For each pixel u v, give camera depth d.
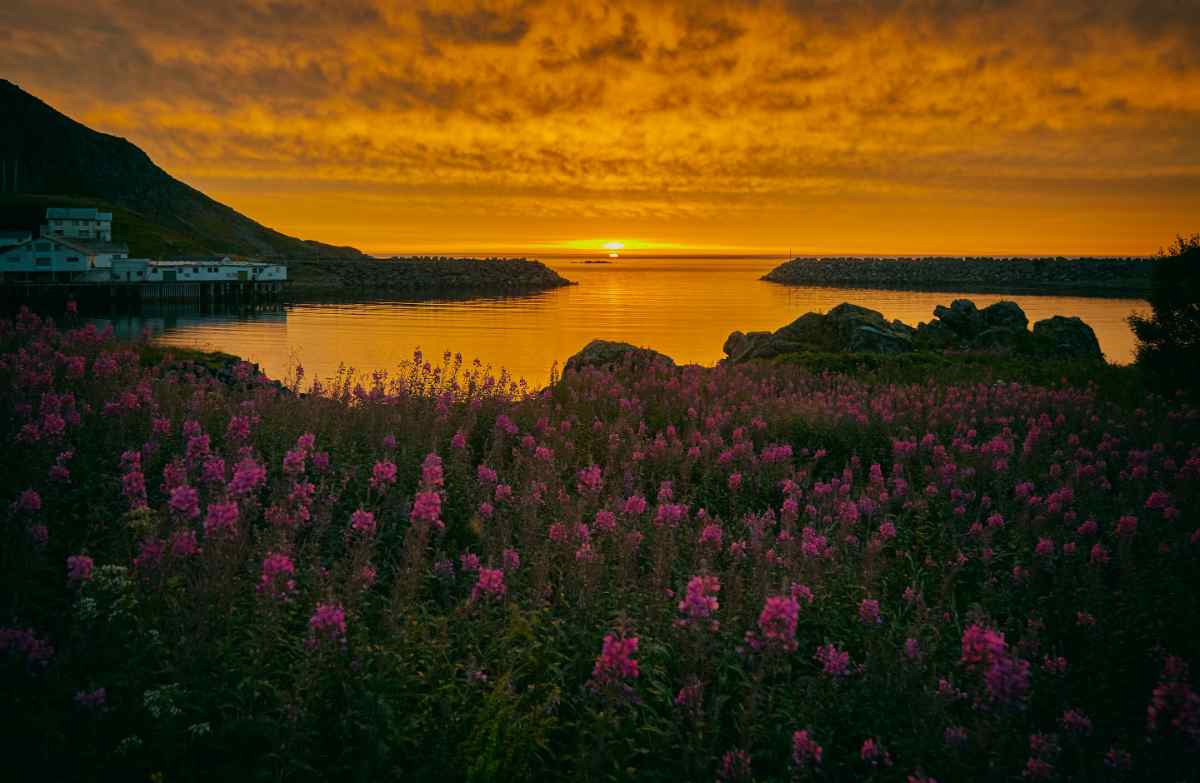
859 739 5.36
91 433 8.66
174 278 118.62
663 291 191.00
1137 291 177.75
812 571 7.00
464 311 121.44
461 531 8.50
